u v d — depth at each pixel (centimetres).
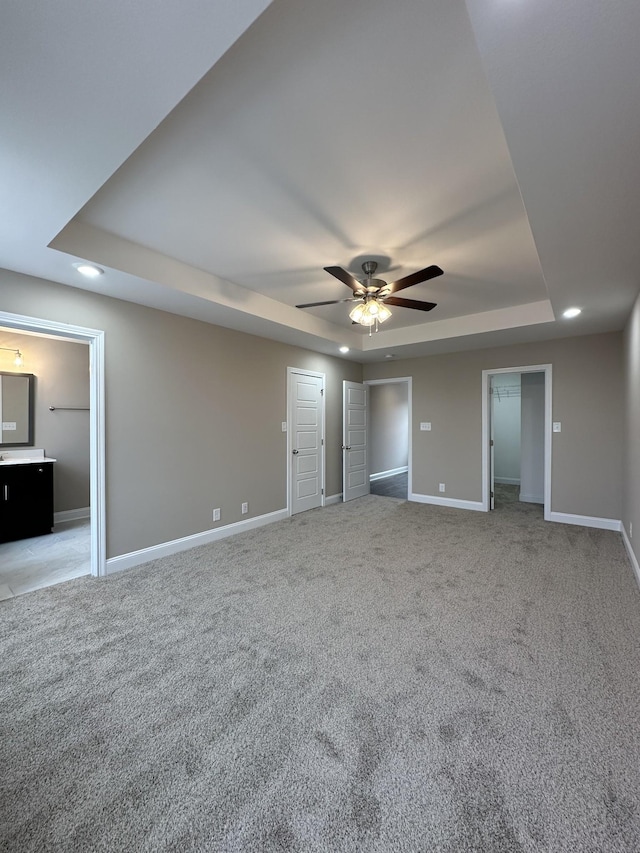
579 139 138
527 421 602
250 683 185
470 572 318
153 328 350
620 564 333
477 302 397
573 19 95
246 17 97
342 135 166
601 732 155
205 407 400
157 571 322
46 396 473
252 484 456
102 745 151
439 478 578
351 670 195
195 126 159
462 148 174
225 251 280
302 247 273
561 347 472
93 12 95
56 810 126
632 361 344
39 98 122
